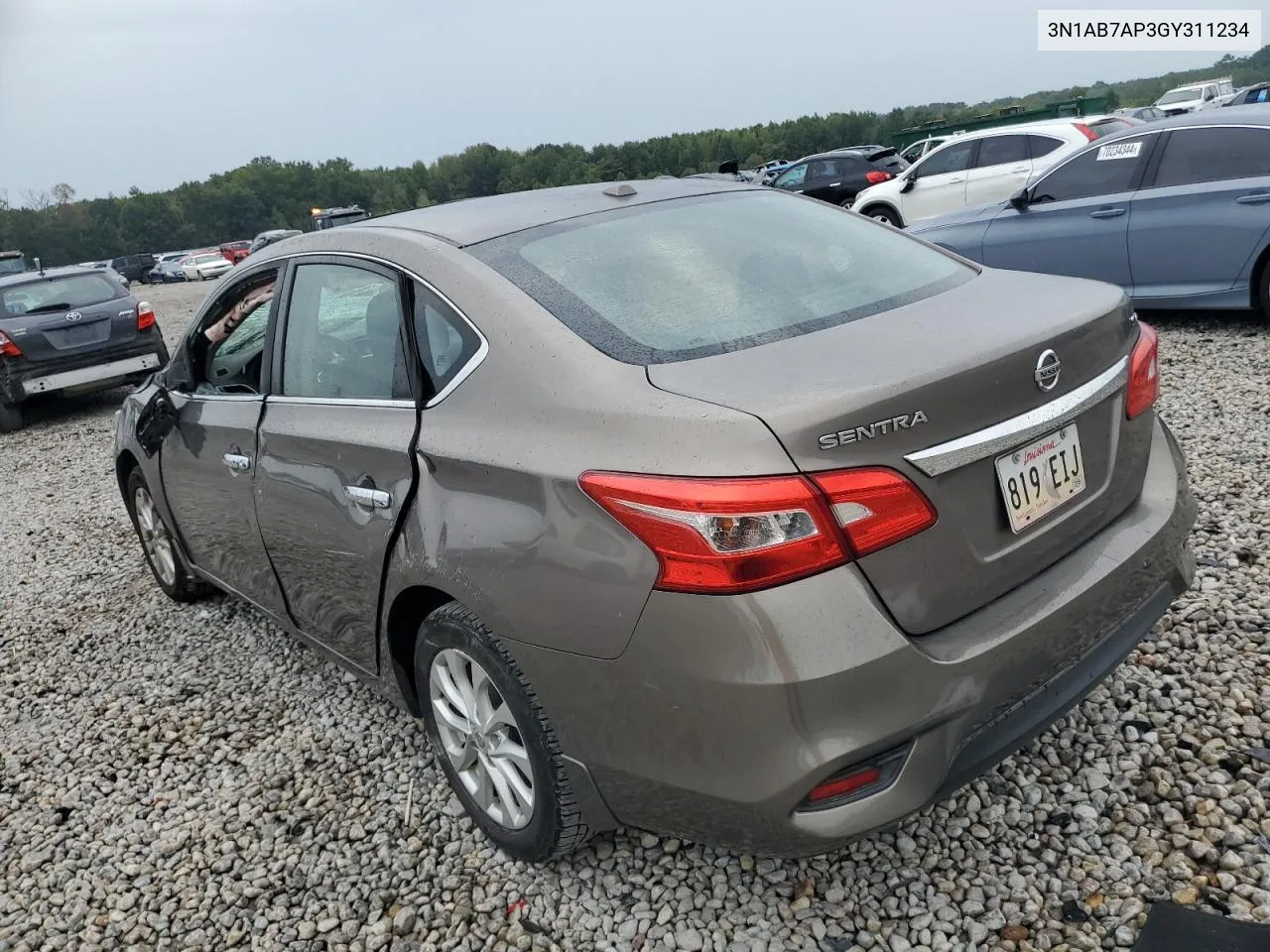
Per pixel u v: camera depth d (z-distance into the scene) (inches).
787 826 72.7
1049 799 97.5
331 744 129.8
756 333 87.1
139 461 164.2
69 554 229.3
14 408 395.2
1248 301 250.1
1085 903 85.0
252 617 174.2
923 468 73.5
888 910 87.7
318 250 118.4
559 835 90.0
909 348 79.3
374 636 108.2
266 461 120.3
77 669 165.3
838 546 70.8
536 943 91.0
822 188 723.4
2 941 103.0
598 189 120.0
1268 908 80.9
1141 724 105.9
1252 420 191.6
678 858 97.7
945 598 76.0
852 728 70.8
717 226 109.0
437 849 106.0
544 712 85.4
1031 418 79.8
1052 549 83.9
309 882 104.4
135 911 104.5
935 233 311.3
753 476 69.8
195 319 142.8
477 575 86.4
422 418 95.4
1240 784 95.3
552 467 79.7
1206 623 122.6
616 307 90.3
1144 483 95.2
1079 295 93.0
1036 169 462.0
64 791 129.2
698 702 73.1
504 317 90.3
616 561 75.3
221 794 122.6
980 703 75.4
